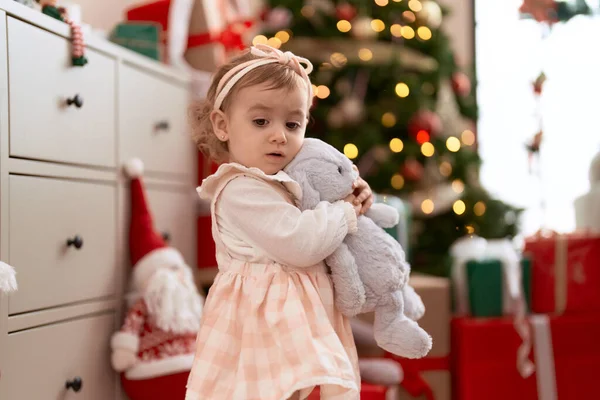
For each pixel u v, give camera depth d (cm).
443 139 295
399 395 232
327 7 298
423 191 297
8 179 149
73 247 172
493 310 239
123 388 193
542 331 237
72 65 173
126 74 199
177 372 185
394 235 243
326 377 114
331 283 127
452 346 240
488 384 232
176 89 230
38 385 158
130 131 201
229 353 124
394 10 294
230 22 267
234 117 129
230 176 130
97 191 184
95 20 255
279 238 121
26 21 156
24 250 153
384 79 289
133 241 197
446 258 272
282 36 288
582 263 242
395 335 126
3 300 146
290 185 125
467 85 311
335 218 122
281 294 122
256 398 118
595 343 238
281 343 119
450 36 318
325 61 286
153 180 214
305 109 132
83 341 176
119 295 194
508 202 303
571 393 236
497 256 243
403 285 129
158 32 229
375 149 280
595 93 343
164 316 185
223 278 129
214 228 132
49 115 164
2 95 147
